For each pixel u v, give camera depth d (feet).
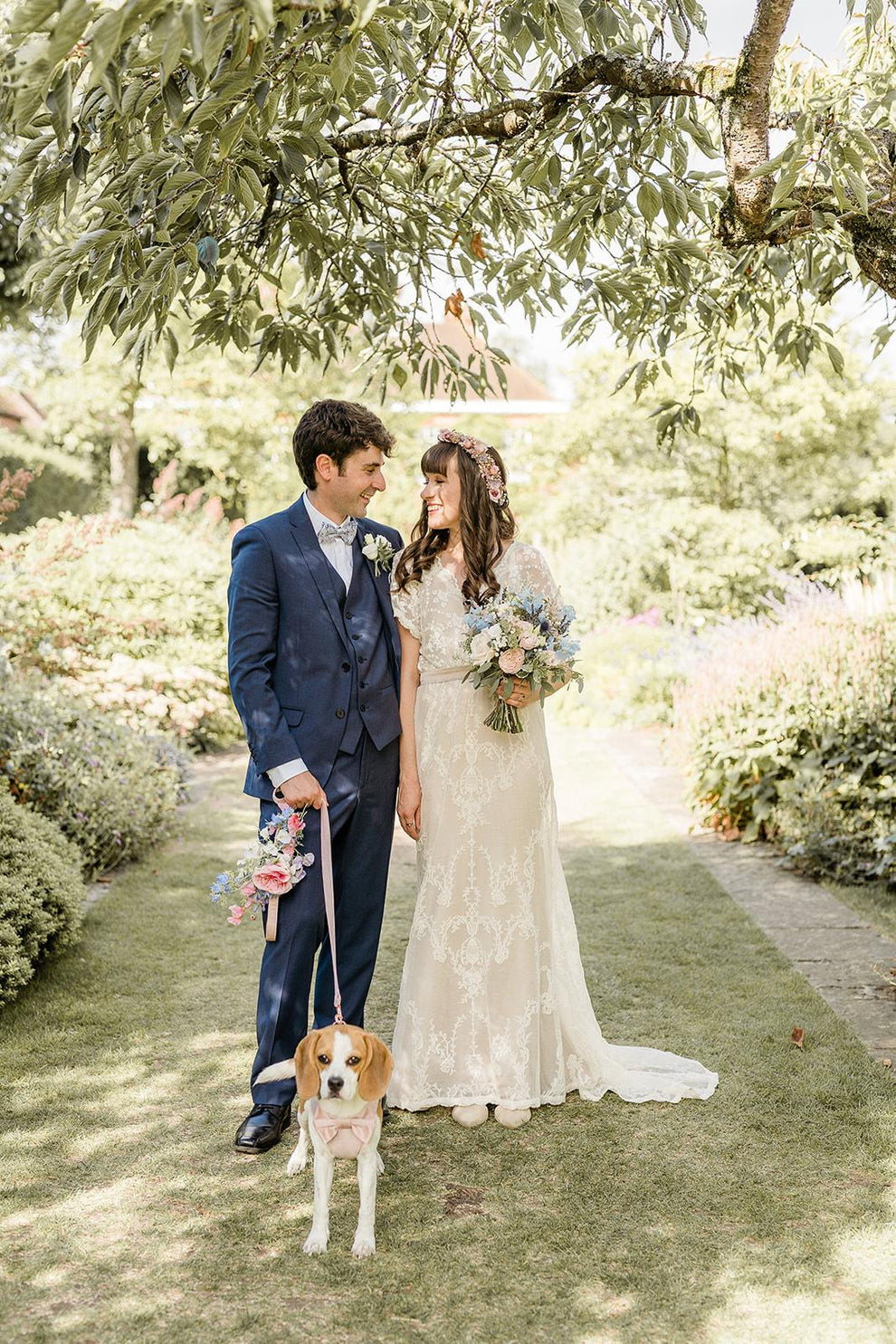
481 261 13.62
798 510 53.42
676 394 46.68
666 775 28.27
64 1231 8.27
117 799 19.10
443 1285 7.60
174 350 10.61
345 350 14.96
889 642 22.18
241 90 7.12
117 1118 10.19
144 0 5.79
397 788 10.61
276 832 9.51
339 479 9.96
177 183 8.23
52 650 25.27
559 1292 7.52
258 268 12.39
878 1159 9.28
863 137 8.50
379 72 11.76
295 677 9.92
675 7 9.03
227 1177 9.14
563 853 20.75
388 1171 9.24
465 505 10.15
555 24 9.28
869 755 19.33
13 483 22.18
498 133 10.98
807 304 15.76
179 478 73.20
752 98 9.39
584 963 14.56
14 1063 11.41
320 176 12.23
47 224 9.06
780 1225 8.32
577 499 57.82
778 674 22.56
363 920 10.33
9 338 44.29
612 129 10.61
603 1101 10.62
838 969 14.17
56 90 6.48
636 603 47.67
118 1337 7.01
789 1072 11.07
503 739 10.27
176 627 33.01
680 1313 7.27
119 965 14.48
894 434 58.29
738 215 10.04
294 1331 7.09
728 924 16.21
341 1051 7.87
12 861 13.73
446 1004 10.36
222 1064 11.39
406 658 10.58
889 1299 7.38
